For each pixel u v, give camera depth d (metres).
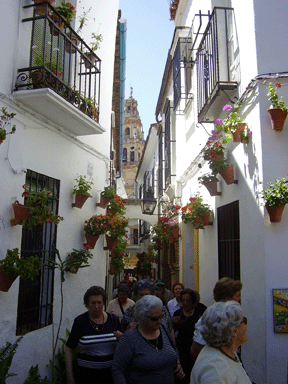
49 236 5.60
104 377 3.66
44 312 5.40
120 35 10.80
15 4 4.93
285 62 5.02
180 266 10.40
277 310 4.58
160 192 14.15
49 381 4.79
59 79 5.21
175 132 11.91
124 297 5.40
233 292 3.68
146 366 2.94
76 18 6.71
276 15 5.13
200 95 7.46
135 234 30.73
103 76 8.10
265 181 4.82
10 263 4.22
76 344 3.84
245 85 5.43
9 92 4.75
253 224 5.07
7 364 3.90
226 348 2.36
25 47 5.16
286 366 4.49
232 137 5.42
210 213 7.24
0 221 4.46
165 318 4.00
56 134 5.83
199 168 8.27
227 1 6.61
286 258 4.68
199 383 2.23
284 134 4.90
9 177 4.67
